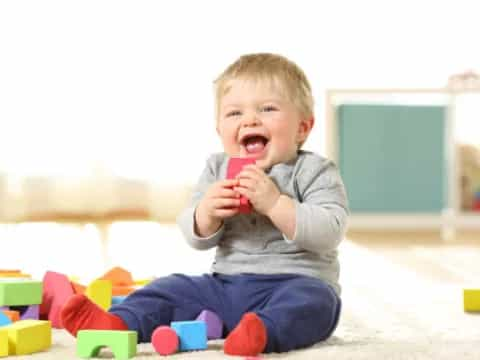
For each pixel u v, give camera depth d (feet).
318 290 4.50
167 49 14.87
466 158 13.66
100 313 4.31
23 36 14.60
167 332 4.16
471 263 9.49
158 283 4.70
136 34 14.83
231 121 5.11
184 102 14.85
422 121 13.23
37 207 14.70
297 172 5.05
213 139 14.85
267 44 14.83
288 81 5.12
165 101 14.84
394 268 8.98
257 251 4.88
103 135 14.79
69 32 14.70
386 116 13.20
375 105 13.17
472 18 14.94
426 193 13.28
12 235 12.14
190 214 4.99
